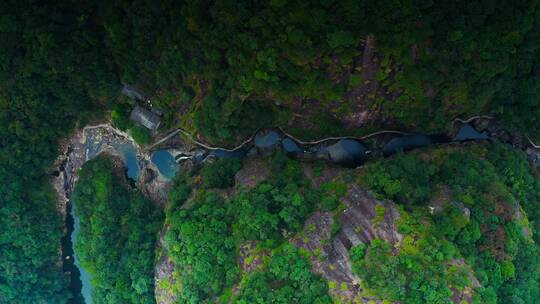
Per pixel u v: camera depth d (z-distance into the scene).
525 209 44.53
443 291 37.12
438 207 41.94
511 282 41.47
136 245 48.47
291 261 41.22
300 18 36.47
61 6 42.59
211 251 43.09
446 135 48.62
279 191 44.06
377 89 42.69
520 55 41.16
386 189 42.19
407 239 39.41
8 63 43.00
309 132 47.62
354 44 38.00
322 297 39.75
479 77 41.59
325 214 42.88
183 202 47.66
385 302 37.78
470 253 40.88
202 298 43.41
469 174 43.41
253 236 42.50
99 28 43.69
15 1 41.59
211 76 42.00
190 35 40.44
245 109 44.66
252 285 41.06
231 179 47.91
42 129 47.69
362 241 40.94
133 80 45.69
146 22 40.84
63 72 43.81
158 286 46.09
